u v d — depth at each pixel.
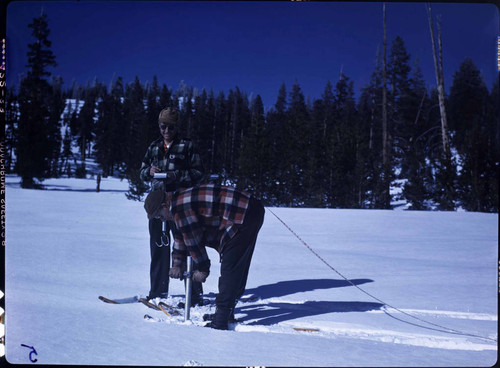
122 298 3.81
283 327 3.18
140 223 10.28
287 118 35.09
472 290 4.77
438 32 25.27
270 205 26.81
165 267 3.97
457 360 2.39
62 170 56.09
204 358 2.24
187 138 4.12
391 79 34.53
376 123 37.25
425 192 23.41
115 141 60.69
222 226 3.16
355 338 2.92
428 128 39.44
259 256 6.75
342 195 26.92
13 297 3.35
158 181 4.02
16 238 7.01
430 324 3.42
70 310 3.16
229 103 48.41
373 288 4.80
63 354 2.21
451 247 8.07
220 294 3.11
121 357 2.21
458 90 43.12
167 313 3.44
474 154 21.22
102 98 76.62
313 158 27.52
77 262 5.36
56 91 47.88
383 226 10.66
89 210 12.43
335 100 48.22
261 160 27.66
